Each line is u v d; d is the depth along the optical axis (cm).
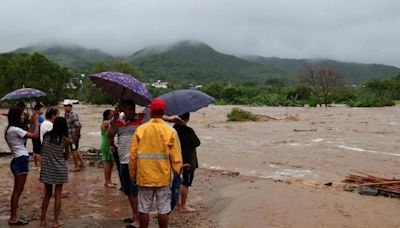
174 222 785
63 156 743
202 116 4638
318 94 8812
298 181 1165
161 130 610
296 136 2477
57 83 7950
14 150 745
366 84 10219
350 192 1019
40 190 1013
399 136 2444
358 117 4325
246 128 3042
